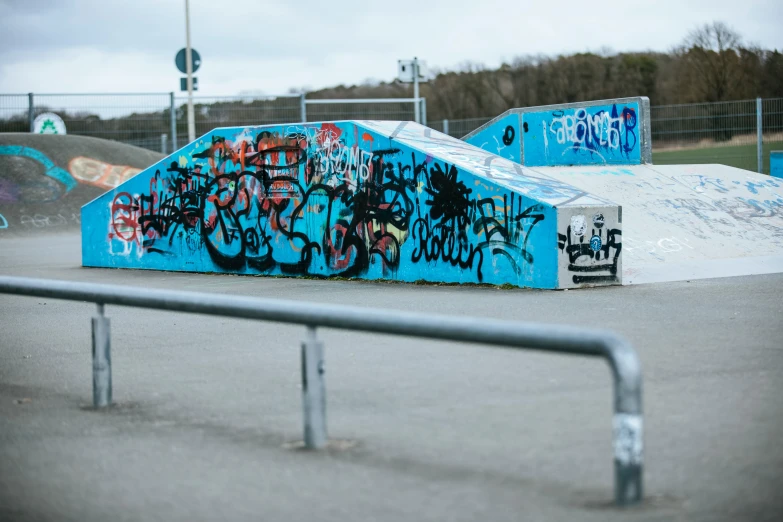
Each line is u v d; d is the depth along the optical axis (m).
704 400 5.85
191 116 39.62
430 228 13.26
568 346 3.97
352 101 37.62
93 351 6.22
